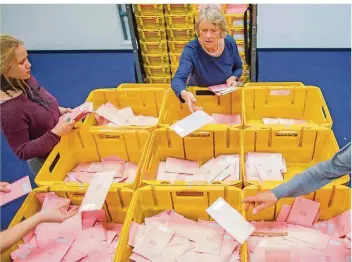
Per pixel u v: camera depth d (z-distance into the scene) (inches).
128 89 99.7
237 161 81.9
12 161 131.7
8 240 54.2
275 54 195.0
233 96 97.8
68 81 184.5
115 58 203.9
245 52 124.5
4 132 73.2
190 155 87.3
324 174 53.7
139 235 63.2
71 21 200.4
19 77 70.9
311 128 80.0
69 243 63.2
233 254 59.3
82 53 212.2
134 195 66.4
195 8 124.3
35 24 203.5
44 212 59.9
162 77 136.0
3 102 71.1
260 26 190.7
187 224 66.1
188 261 58.7
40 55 213.2
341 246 59.7
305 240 61.1
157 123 86.5
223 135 83.0
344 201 65.1
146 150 77.9
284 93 94.7
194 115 80.7
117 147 87.3
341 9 178.2
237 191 65.7
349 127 136.3
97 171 85.2
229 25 124.4
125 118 96.1
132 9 119.0
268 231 64.1
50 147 74.7
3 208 110.3
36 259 60.5
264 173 77.8
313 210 64.9
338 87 162.1
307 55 191.2
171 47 127.3
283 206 65.7
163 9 119.6
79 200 71.0
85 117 91.0
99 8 193.5
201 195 68.4
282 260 58.4
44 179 75.4
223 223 57.8
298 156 85.0
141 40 126.9
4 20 202.7
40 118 75.9
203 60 93.1
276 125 81.7
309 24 186.2
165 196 68.7
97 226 67.2
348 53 189.8
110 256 61.6
